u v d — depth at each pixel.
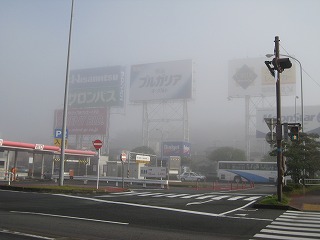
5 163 44.03
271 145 26.97
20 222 10.74
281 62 16.86
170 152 81.50
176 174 61.91
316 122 72.75
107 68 89.19
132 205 15.68
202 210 14.49
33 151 45.59
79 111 89.00
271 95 76.75
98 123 86.38
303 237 9.30
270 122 18.08
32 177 46.19
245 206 16.28
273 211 14.73
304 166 26.44
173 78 82.25
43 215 12.24
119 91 87.38
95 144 24.48
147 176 46.16
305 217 12.96
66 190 21.48
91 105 89.88
